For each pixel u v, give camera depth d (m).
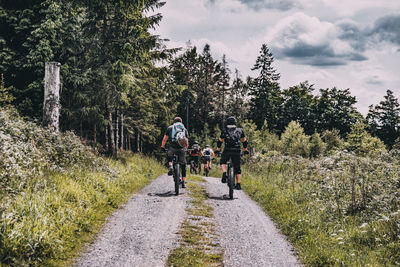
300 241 4.95
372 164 8.09
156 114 27.86
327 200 6.91
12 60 14.00
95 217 5.51
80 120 16.48
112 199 6.82
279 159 15.13
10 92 13.88
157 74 15.66
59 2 13.94
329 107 74.25
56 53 14.81
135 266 3.84
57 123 9.70
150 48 12.44
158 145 42.06
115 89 13.53
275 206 7.22
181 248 4.46
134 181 9.74
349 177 7.20
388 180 6.96
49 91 9.50
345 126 72.69
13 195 4.80
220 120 58.78
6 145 5.91
